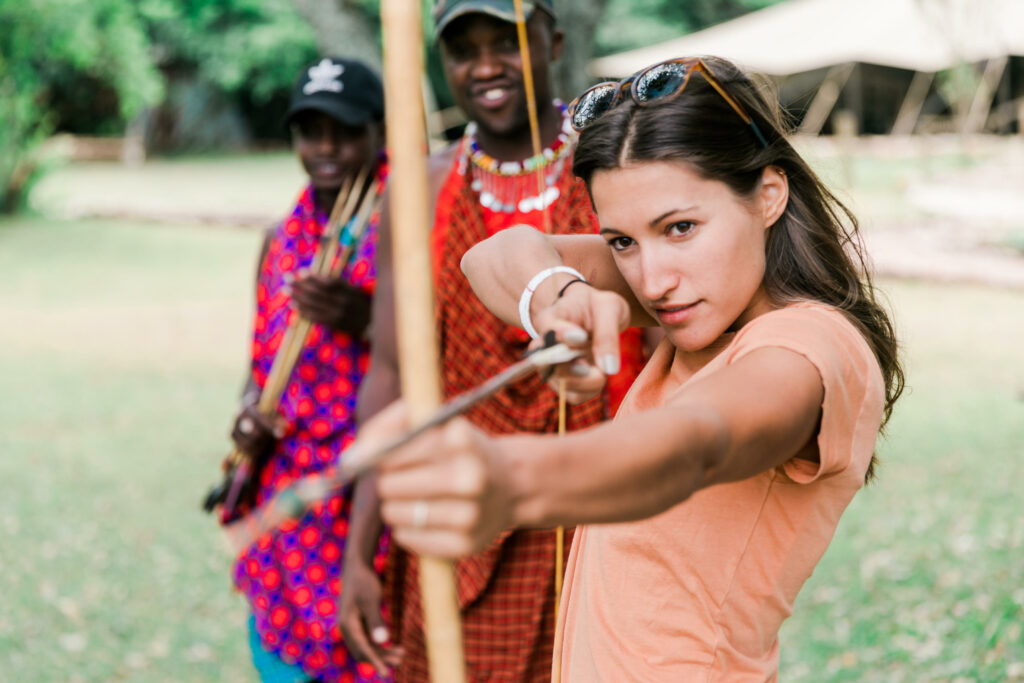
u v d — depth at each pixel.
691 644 1.42
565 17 8.25
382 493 0.86
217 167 28.88
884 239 14.10
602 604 1.51
